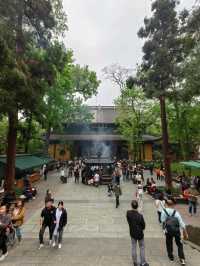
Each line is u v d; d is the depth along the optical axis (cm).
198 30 1397
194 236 1098
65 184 3102
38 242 1124
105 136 6244
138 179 2705
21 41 1958
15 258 941
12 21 1842
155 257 951
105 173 3216
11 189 2084
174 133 3572
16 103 1836
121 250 1030
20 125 2195
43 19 2052
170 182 2419
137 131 4525
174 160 4912
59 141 6166
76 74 4925
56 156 6150
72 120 4934
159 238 1198
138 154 5656
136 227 853
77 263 895
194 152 4341
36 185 2998
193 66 1467
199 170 3638
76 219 1534
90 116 5419
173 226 886
